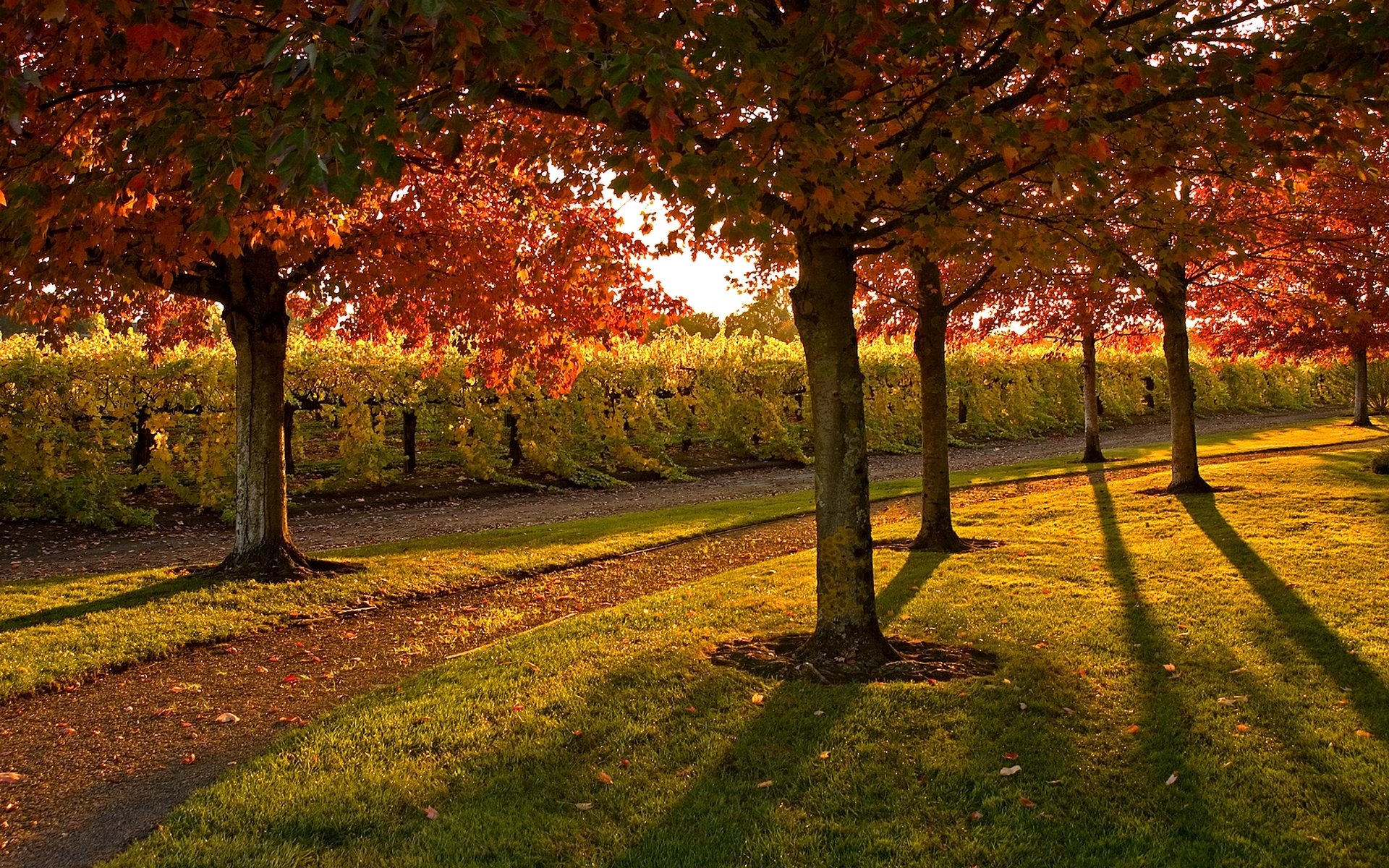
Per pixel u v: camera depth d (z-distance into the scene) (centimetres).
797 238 593
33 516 1413
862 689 520
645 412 2300
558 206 892
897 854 348
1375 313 1422
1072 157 464
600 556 1087
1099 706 489
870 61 450
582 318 1010
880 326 1419
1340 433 2673
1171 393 1345
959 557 960
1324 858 335
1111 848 349
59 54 442
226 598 822
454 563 1021
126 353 1509
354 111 300
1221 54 493
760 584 863
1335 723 453
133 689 603
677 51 448
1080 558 916
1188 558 884
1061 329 1494
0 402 1402
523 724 486
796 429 2642
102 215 439
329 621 799
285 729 519
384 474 1861
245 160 337
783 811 383
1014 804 382
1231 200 1084
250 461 945
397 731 484
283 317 959
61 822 398
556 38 325
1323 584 741
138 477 1535
